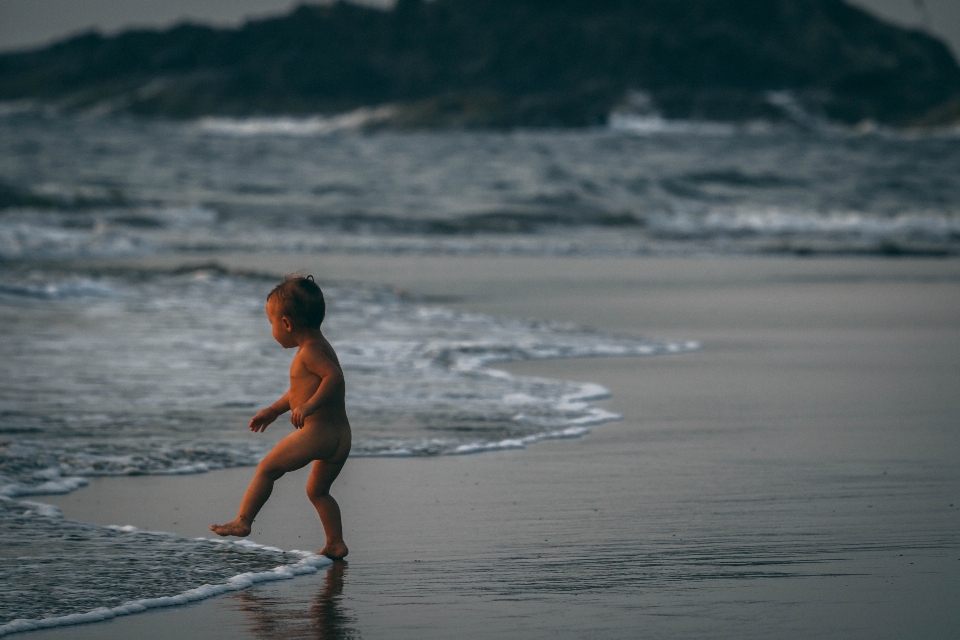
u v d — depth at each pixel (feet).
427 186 255.29
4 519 28.96
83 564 24.94
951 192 276.00
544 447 40.16
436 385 54.54
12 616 21.21
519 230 199.11
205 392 51.21
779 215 221.87
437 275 127.24
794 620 20.98
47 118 580.71
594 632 20.34
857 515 29.71
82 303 86.12
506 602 22.26
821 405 49.88
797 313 93.25
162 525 29.14
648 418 46.47
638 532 28.02
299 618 21.36
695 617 21.20
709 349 71.00
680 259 157.48
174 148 326.44
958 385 56.08
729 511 30.22
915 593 22.72
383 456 38.37
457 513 30.19
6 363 58.39
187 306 86.53
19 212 181.47
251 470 36.24
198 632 20.57
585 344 72.18
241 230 182.39
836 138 489.67
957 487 33.32
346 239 175.22
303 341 26.58
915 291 113.60
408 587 23.41
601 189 257.55
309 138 405.80
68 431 41.60
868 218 219.00
